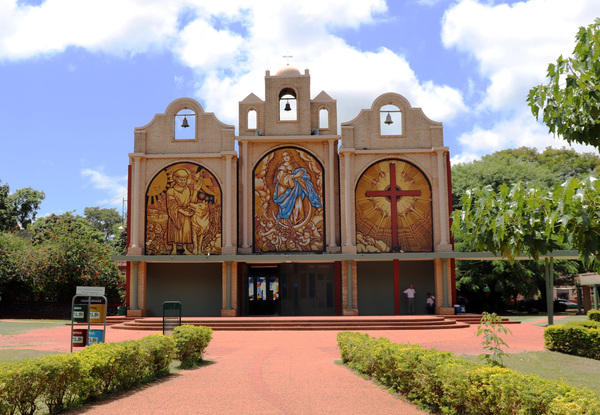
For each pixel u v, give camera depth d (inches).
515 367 550.0
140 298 1228.5
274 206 1272.1
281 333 971.3
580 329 631.2
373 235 1256.2
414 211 1259.2
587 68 266.8
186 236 1256.8
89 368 378.6
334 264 1256.8
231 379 480.7
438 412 354.3
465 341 787.4
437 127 1270.9
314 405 378.6
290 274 1263.5
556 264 1571.1
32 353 628.7
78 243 1492.4
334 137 1267.2
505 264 1529.3
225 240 1238.3
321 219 1266.0
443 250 1222.3
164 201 1267.2
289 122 1296.8
